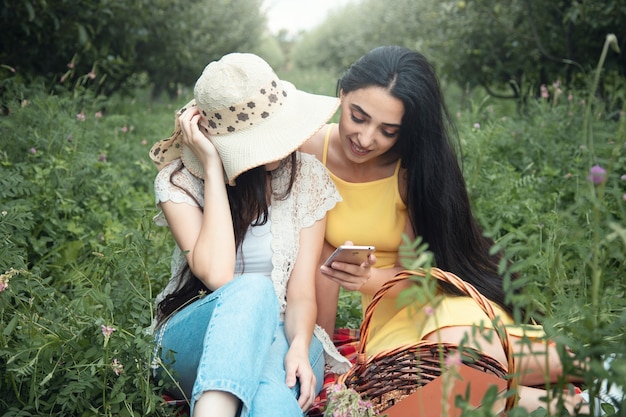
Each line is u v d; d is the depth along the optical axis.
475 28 7.47
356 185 3.03
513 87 7.82
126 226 4.29
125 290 2.65
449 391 2.16
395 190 3.03
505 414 2.24
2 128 4.48
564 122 5.42
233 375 2.17
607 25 6.27
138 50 8.26
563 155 4.83
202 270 2.56
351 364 2.81
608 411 2.01
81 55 6.75
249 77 2.59
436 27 8.41
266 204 2.76
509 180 4.44
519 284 1.81
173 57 8.76
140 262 2.82
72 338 2.45
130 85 8.34
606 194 3.55
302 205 2.85
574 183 4.39
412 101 2.71
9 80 5.25
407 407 2.27
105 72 7.43
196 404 2.18
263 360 2.31
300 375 2.47
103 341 2.41
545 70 7.32
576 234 2.01
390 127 2.73
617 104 5.98
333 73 19.11
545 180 4.59
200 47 10.34
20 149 4.41
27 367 2.33
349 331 3.28
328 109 2.71
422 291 1.81
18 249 2.74
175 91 10.47
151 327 2.68
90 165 4.50
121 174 5.22
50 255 3.71
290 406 2.29
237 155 2.59
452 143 2.93
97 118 5.89
